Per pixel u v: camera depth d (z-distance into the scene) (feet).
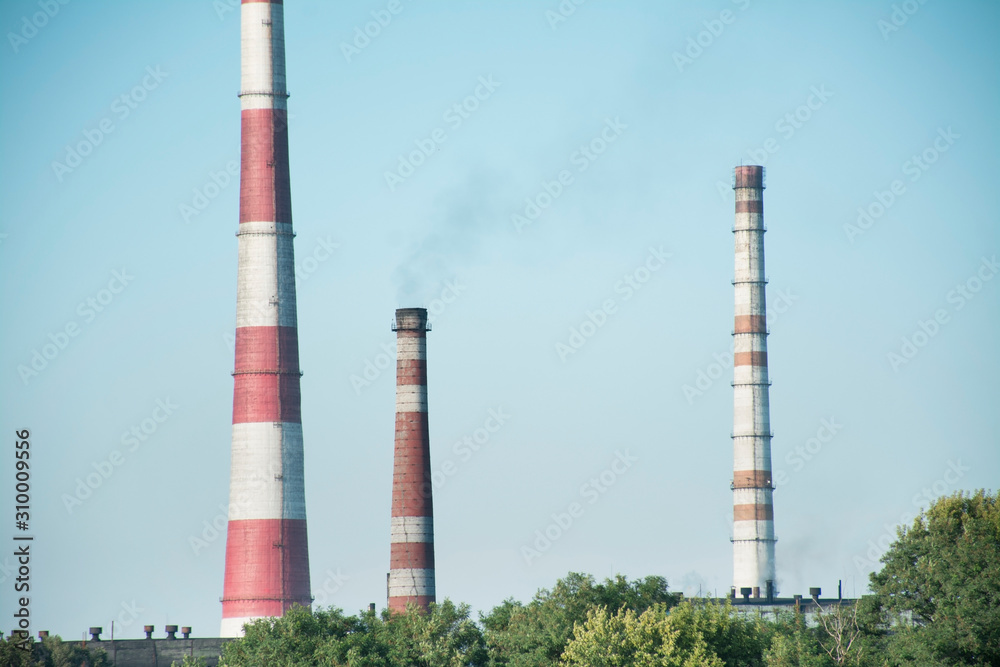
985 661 469.16
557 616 490.49
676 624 448.65
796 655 472.85
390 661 493.77
